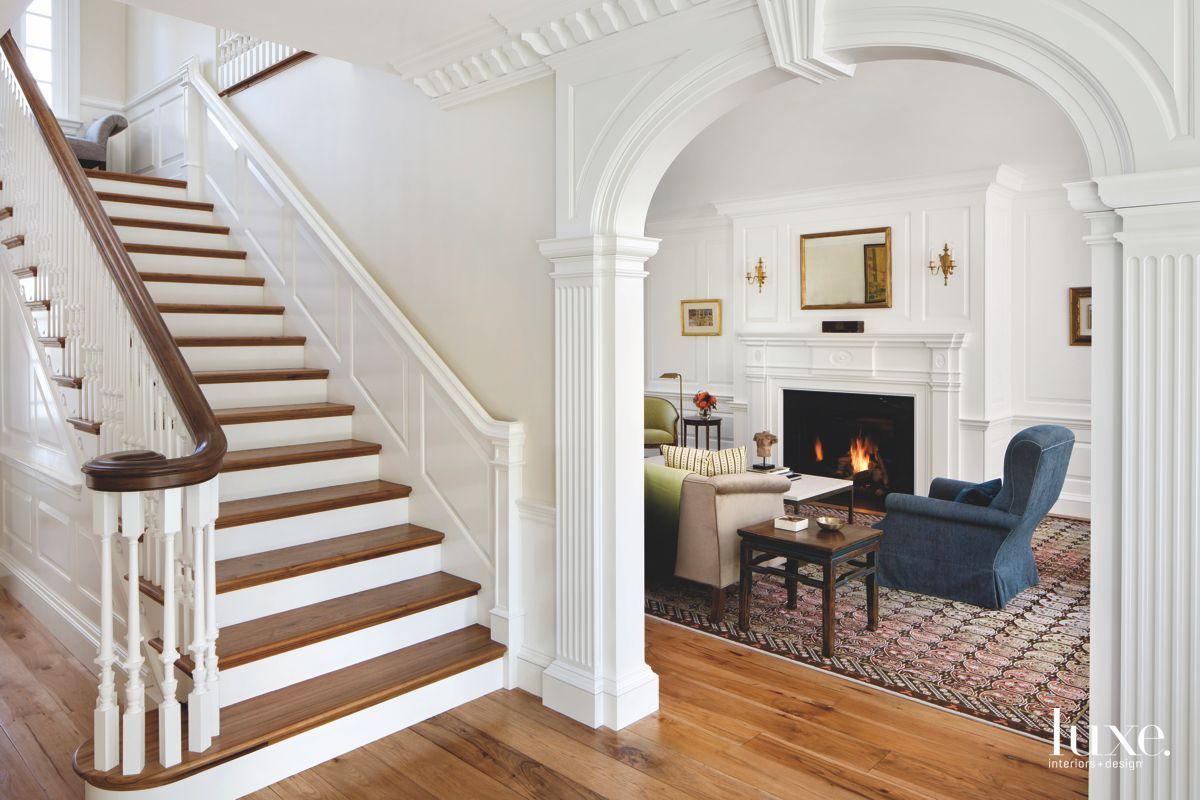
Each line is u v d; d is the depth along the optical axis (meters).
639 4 2.64
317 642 2.98
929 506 4.46
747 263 7.62
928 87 5.35
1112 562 1.96
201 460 2.42
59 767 2.75
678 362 8.48
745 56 2.48
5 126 4.55
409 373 3.83
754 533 3.89
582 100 2.94
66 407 3.84
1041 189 6.26
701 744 2.88
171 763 2.42
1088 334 6.15
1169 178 1.76
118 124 6.37
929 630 3.98
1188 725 1.85
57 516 3.86
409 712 3.00
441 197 3.67
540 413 3.23
